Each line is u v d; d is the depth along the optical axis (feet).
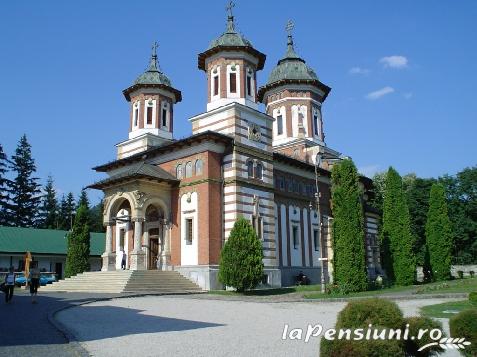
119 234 132.67
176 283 110.63
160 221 123.65
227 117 123.24
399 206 136.15
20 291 115.55
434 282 136.36
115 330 49.80
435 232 148.97
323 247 151.53
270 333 47.98
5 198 270.87
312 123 161.99
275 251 124.16
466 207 238.89
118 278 106.83
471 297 69.92
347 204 105.19
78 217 145.28
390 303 30.17
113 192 124.67
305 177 151.02
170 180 121.70
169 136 152.56
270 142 131.64
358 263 102.42
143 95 152.25
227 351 38.45
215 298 89.35
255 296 95.04
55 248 179.42
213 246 113.50
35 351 38.09
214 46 130.11
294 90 163.22
